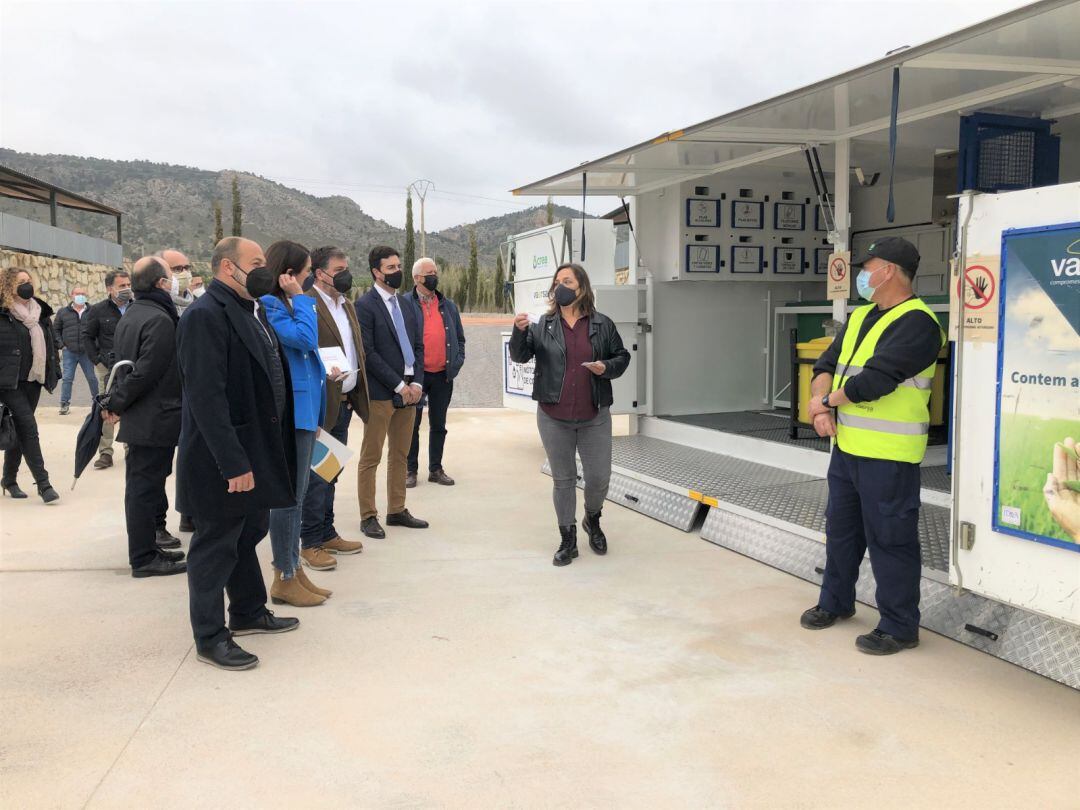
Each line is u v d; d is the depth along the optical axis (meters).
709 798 2.44
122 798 2.43
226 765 2.62
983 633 3.48
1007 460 3.10
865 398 3.37
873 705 3.03
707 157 6.23
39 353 6.27
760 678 3.27
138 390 4.38
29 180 19.64
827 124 5.38
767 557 4.77
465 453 8.65
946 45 3.28
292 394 3.73
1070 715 2.95
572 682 3.24
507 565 4.80
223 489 3.31
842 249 5.80
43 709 3.01
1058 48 3.65
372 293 5.39
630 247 7.86
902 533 3.44
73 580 4.55
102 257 23.73
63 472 7.51
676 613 4.01
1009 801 2.41
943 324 5.75
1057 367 2.90
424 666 3.40
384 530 5.56
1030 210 2.98
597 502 5.00
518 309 9.15
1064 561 2.95
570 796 2.45
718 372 7.85
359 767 2.61
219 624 3.42
